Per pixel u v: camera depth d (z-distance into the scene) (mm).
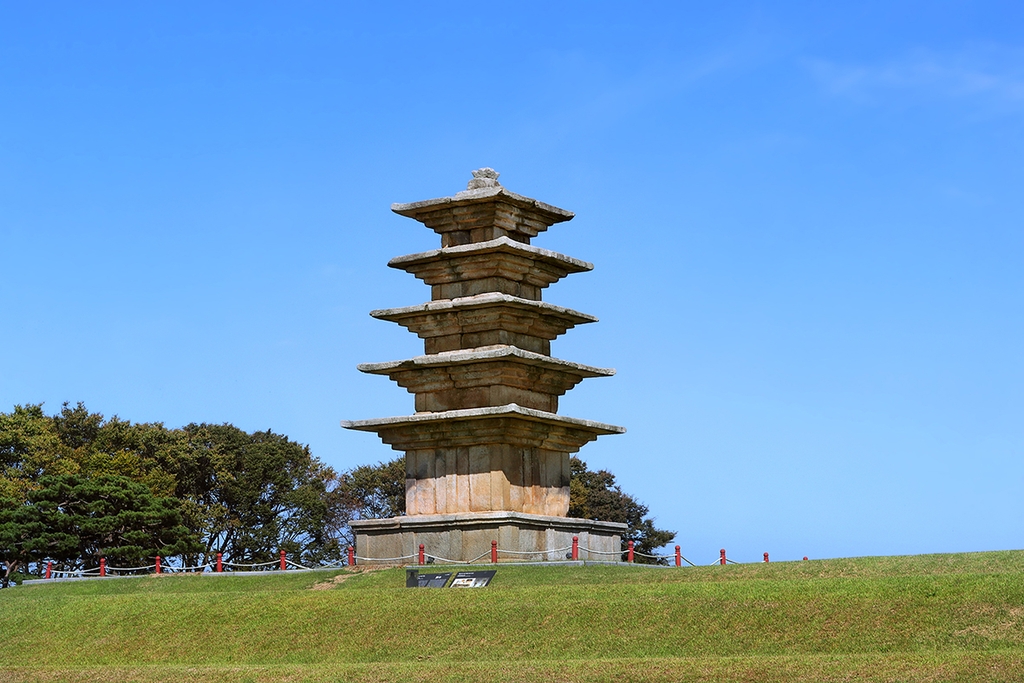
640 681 30188
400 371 56281
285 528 105688
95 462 92438
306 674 33812
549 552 54500
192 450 102188
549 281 57625
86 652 40219
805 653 31922
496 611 37906
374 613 39406
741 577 42688
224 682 33969
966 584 33875
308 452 113000
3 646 41781
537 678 31156
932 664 28766
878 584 35125
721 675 29906
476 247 54688
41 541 77875
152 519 85125
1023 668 27859
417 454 56219
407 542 54656
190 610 42531
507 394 54969
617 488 109500
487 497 54125
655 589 38188
